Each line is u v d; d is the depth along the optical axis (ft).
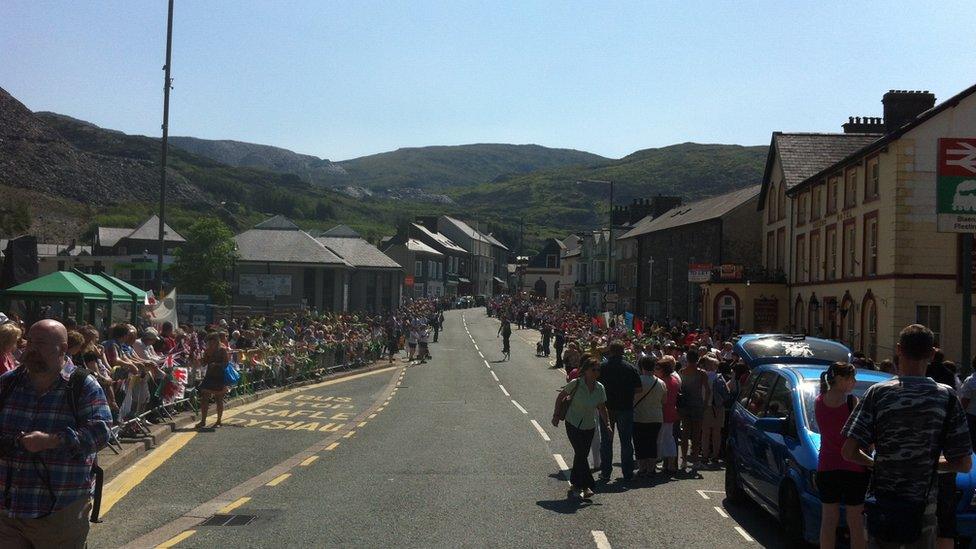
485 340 211.00
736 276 141.38
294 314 142.10
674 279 195.00
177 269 169.17
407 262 335.47
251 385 84.94
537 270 431.84
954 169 48.52
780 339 45.24
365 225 646.74
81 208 460.14
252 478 41.14
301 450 50.67
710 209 185.98
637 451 45.06
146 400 52.24
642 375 44.91
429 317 224.12
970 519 26.13
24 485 19.08
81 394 19.49
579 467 37.83
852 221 111.65
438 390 100.07
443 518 33.19
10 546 19.34
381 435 58.75
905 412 19.83
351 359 130.00
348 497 36.94
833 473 24.90
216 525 31.40
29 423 19.22
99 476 21.24
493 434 60.44
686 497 38.91
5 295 74.23
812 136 149.38
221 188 617.62
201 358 68.39
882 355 99.81
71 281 75.41
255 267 205.67
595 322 143.95
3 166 479.41
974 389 35.14
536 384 110.83
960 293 96.48
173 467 43.91
